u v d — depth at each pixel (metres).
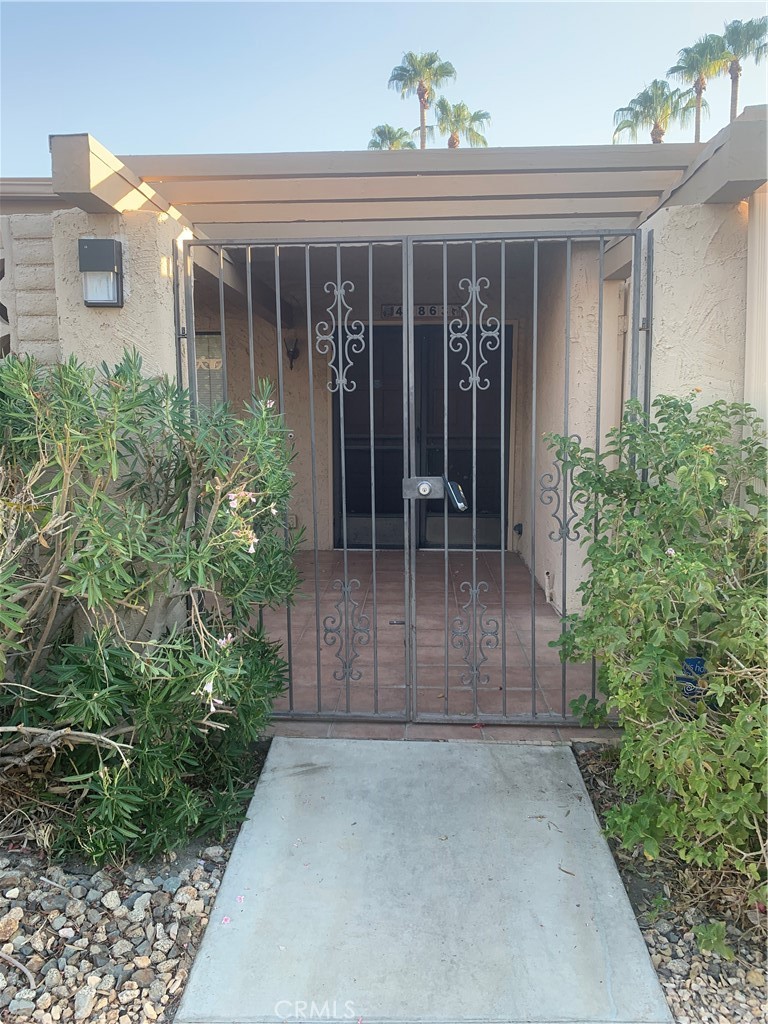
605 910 2.16
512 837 2.49
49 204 4.72
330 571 6.44
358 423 7.27
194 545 2.39
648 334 3.04
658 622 2.15
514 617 4.96
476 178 3.54
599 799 2.72
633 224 4.04
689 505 2.35
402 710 3.37
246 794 2.66
